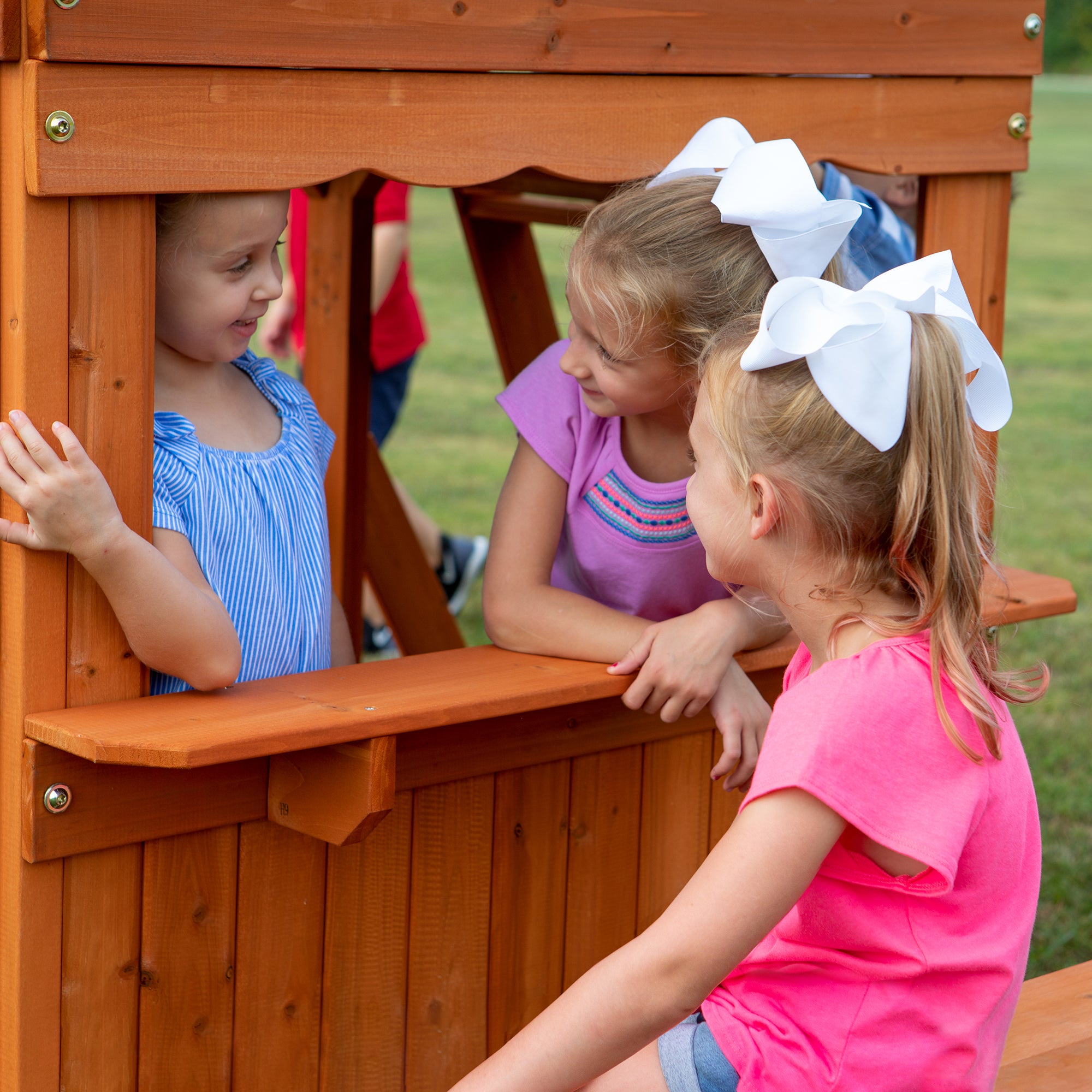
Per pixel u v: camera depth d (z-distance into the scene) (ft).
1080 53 163.22
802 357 7.29
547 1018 7.20
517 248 17.26
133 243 8.00
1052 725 22.40
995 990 7.44
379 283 23.57
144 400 8.20
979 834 7.29
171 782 8.50
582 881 10.59
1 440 7.72
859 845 7.29
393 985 9.73
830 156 10.55
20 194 7.62
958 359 7.36
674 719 9.70
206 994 8.93
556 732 10.12
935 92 10.97
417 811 9.57
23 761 8.04
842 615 7.48
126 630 8.24
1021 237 75.36
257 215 8.71
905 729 7.09
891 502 7.25
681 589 10.80
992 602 11.06
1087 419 42.14
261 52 8.03
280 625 9.94
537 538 10.30
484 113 8.95
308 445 10.64
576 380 10.38
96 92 7.59
